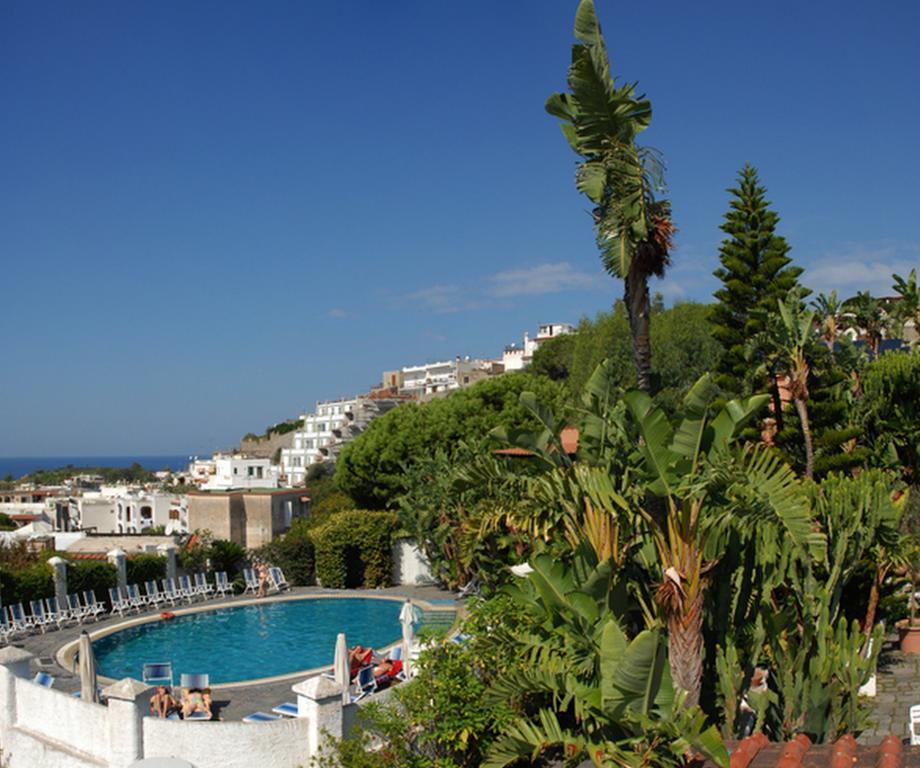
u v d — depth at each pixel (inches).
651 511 536.1
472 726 550.3
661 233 536.1
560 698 565.9
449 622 1217.4
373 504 1780.3
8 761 687.1
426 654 583.5
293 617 1283.2
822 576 611.8
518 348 5521.7
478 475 686.5
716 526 508.7
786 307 1096.2
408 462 1675.7
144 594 1371.8
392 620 1255.5
